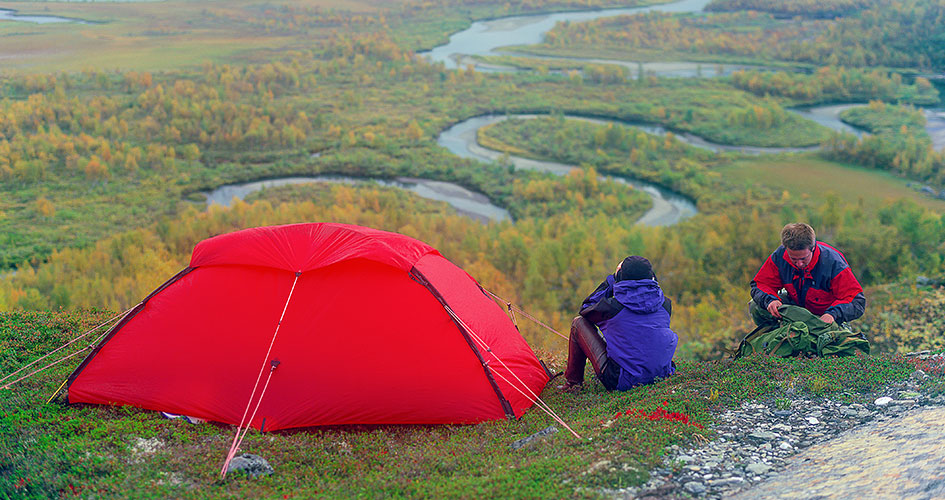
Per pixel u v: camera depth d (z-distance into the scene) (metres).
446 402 5.21
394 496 3.63
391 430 5.16
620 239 52.62
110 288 37.16
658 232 57.50
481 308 5.91
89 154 162.75
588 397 5.33
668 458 3.66
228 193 144.00
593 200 133.38
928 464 2.87
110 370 5.39
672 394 4.66
